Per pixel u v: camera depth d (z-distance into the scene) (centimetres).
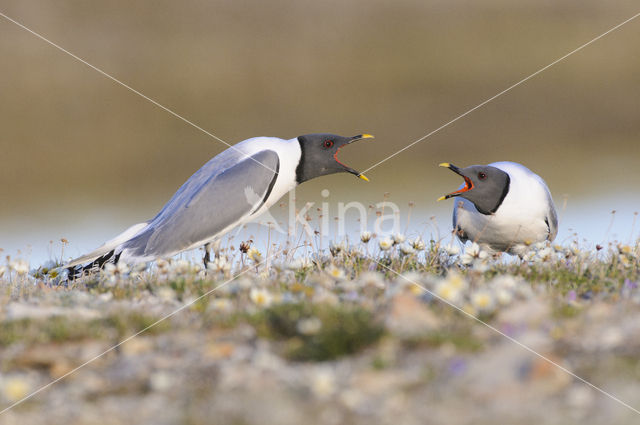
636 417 584
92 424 618
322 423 598
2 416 638
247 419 605
